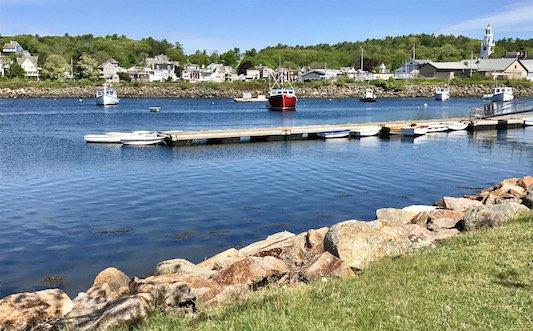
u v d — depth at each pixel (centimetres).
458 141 4884
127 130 5712
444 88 13638
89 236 1858
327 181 2892
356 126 5297
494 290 872
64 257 1645
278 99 9056
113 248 1733
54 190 2611
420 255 1097
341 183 2842
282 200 2422
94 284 1166
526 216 1430
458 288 885
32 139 4806
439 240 1286
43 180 2870
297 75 17262
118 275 1193
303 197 2491
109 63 16525
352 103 11962
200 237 1858
